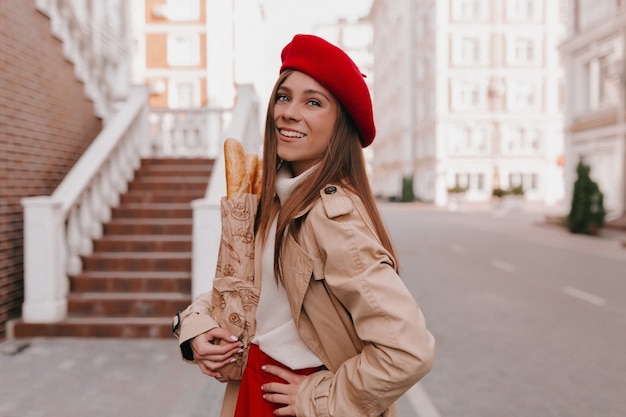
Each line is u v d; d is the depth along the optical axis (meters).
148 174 8.22
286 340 1.20
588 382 4.33
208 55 19.53
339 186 1.18
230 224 1.32
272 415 1.18
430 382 4.32
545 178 42.16
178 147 10.36
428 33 44.94
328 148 1.20
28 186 5.78
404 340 1.01
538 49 41.94
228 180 1.37
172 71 24.27
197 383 4.11
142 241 6.45
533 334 5.73
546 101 42.00
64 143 6.80
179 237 6.61
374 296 1.03
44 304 5.29
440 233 18.20
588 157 20.56
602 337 5.62
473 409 3.79
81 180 6.05
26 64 5.72
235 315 1.28
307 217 1.14
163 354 4.83
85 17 9.26
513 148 42.34
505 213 28.80
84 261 6.14
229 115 10.70
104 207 6.95
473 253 12.70
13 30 5.42
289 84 1.23
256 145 9.67
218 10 19.78
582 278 9.26
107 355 4.79
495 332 5.81
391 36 58.50
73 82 7.12
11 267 5.40
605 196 19.06
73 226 5.98
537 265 10.78
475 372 4.56
